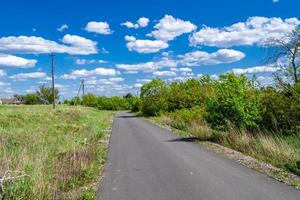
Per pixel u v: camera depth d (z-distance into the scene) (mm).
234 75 20719
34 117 32156
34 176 9602
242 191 9180
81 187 10062
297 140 15805
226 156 14672
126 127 33469
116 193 9328
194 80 56156
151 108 58344
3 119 28141
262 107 19297
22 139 18312
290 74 21266
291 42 21469
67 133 24594
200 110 30672
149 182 10445
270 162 13188
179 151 16391
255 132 18469
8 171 9117
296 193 8914
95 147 17781
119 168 12719
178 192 9250
